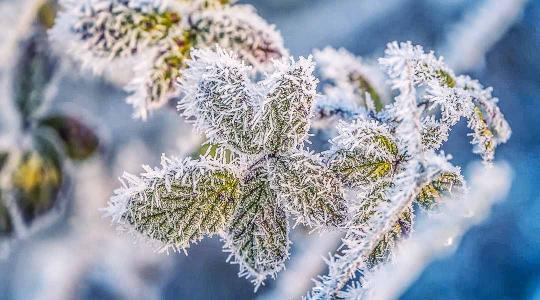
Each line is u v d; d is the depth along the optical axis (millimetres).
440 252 874
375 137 437
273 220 429
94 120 684
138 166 802
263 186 429
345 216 434
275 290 887
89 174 772
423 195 439
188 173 422
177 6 494
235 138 427
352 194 441
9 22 618
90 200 810
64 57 626
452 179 439
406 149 436
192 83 432
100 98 767
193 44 491
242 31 491
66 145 649
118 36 491
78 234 859
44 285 870
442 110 445
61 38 496
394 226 435
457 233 837
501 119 463
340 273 419
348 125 441
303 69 425
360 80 517
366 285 431
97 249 885
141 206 419
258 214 428
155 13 492
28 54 624
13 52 623
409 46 434
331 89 515
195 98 424
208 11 493
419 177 407
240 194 427
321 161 434
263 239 429
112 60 495
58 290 874
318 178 431
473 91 455
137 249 917
